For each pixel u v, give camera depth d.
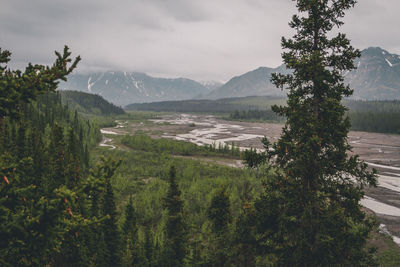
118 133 178.50
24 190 5.59
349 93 11.33
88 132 132.75
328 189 11.60
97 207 24.17
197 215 41.81
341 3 11.19
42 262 5.35
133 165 83.00
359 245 10.20
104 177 5.76
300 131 11.10
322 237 10.29
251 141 148.88
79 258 19.95
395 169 85.19
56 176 31.36
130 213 30.23
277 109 12.17
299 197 10.98
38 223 4.96
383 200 56.91
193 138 160.00
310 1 11.23
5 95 5.34
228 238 15.22
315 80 10.91
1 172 5.63
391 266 31.16
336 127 10.78
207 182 64.62
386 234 40.19
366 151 115.31
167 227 21.83
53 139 37.47
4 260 4.99
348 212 11.05
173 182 21.70
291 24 12.12
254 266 13.79
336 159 11.25
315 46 11.96
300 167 10.95
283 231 11.39
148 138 134.38
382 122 190.25
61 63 5.90
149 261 24.16
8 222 4.98
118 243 24.03
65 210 5.41
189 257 19.73
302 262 10.36
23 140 34.72
